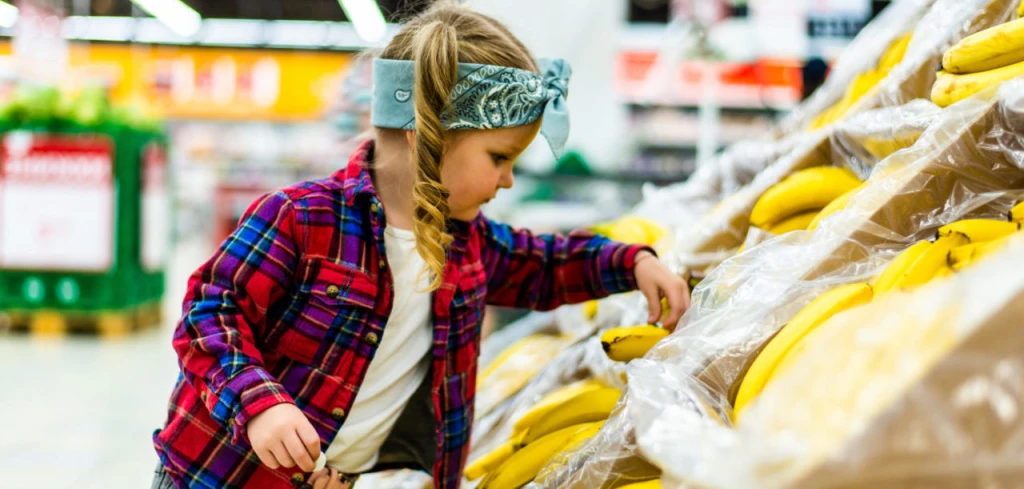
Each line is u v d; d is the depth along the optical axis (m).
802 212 1.16
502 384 1.69
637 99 8.09
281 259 0.98
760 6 7.31
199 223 11.09
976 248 0.73
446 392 1.11
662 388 0.75
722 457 0.50
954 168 0.86
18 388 3.89
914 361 0.47
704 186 1.70
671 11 7.87
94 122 5.27
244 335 0.94
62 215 5.26
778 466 0.46
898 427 0.45
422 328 1.10
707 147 5.17
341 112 4.03
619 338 1.08
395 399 1.10
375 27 7.48
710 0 5.21
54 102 5.27
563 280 1.22
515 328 2.18
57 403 3.62
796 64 7.43
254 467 0.98
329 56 9.76
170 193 6.19
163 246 6.04
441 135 0.96
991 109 0.83
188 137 9.96
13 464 2.81
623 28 7.96
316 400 0.99
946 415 0.45
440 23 0.99
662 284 1.11
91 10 9.07
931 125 0.90
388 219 1.05
